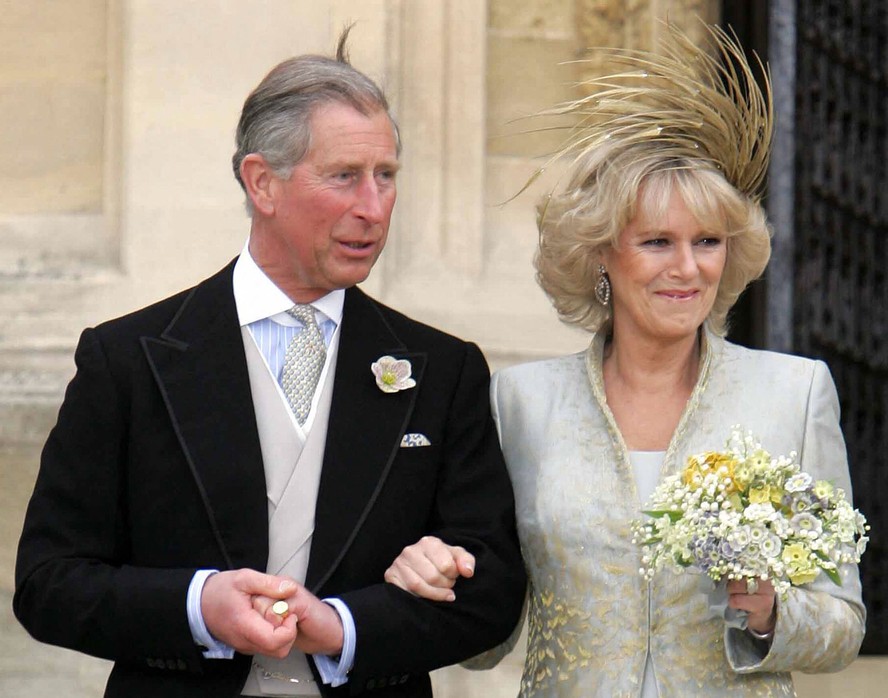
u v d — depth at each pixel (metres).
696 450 12.66
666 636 12.36
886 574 21.22
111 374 12.61
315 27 20.27
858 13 21.52
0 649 19.47
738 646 12.14
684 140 12.70
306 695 12.37
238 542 12.32
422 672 12.42
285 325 13.02
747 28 21.22
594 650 12.46
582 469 12.87
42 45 20.67
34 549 12.45
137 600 11.95
